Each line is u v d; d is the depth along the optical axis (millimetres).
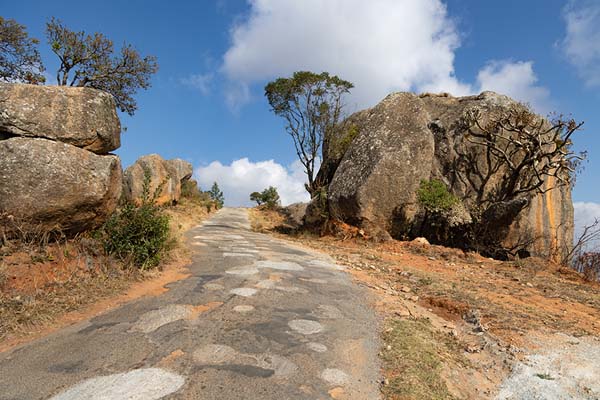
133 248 7188
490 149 16578
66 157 6434
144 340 4406
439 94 20781
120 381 3529
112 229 7289
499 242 15055
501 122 16078
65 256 6445
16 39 15414
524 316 6625
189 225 18328
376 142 17125
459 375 4445
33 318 4762
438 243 15664
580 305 7691
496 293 8078
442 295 7480
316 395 3543
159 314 5227
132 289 6348
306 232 17891
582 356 5184
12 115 6238
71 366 3789
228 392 3439
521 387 4340
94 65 17531
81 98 6789
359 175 16547
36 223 6254
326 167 22062
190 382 3559
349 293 7062
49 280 5793
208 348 4277
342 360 4289
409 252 13078
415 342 4934
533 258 12531
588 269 10750
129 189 21281
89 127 6777
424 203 15398
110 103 7254
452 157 17375
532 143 15117
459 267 11039
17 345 4211
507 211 14273
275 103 23172
